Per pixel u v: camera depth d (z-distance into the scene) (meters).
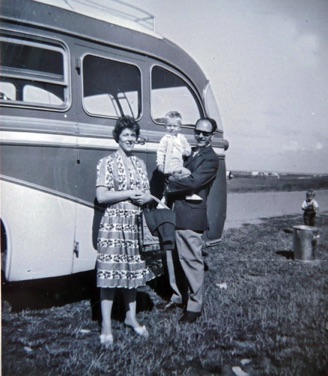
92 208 3.45
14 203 3.05
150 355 2.89
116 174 3.01
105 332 3.01
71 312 3.62
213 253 5.96
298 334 3.31
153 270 3.74
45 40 3.26
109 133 3.58
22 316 3.51
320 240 7.13
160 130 4.11
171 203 3.51
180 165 3.76
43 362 2.77
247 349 3.04
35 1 3.25
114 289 3.05
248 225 8.82
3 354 2.85
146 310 3.71
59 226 3.25
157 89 4.25
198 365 2.82
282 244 6.83
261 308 3.75
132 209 3.04
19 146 3.07
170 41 4.37
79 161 3.38
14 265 3.05
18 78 3.17
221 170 4.83
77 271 3.39
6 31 3.12
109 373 2.66
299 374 2.75
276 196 16.22
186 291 3.89
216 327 3.35
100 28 3.61
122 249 2.97
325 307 3.87
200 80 4.66
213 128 3.50
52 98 3.71
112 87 4.00
